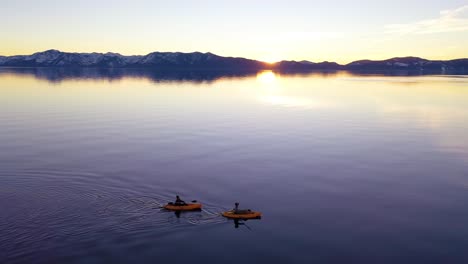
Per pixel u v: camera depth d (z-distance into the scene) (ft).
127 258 100.53
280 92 631.97
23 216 121.90
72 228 114.42
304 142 243.60
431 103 472.85
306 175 176.65
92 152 211.00
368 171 183.83
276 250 108.58
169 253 104.12
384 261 104.47
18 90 590.14
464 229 124.16
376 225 126.52
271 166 190.08
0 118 328.08
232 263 101.24
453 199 150.10
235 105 440.86
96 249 103.86
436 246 113.09
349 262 103.65
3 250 101.65
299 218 130.62
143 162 192.65
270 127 296.51
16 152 208.33
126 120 323.98
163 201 139.54
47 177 164.25
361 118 347.56
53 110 380.99
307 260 104.01
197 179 168.04
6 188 147.95
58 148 219.20
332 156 209.77
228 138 253.44
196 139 249.34
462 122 326.65
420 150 225.35
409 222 129.18
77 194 142.82
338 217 132.16
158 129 283.38
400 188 161.48
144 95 545.85
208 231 118.42
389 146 234.58
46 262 96.89
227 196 149.28
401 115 368.07
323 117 352.49
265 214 133.08
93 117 338.75
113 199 138.72
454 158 208.64
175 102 463.83
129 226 117.50
